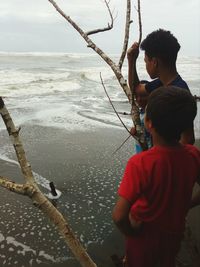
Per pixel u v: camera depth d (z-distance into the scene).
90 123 8.09
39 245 3.43
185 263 2.99
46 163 5.50
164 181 1.75
